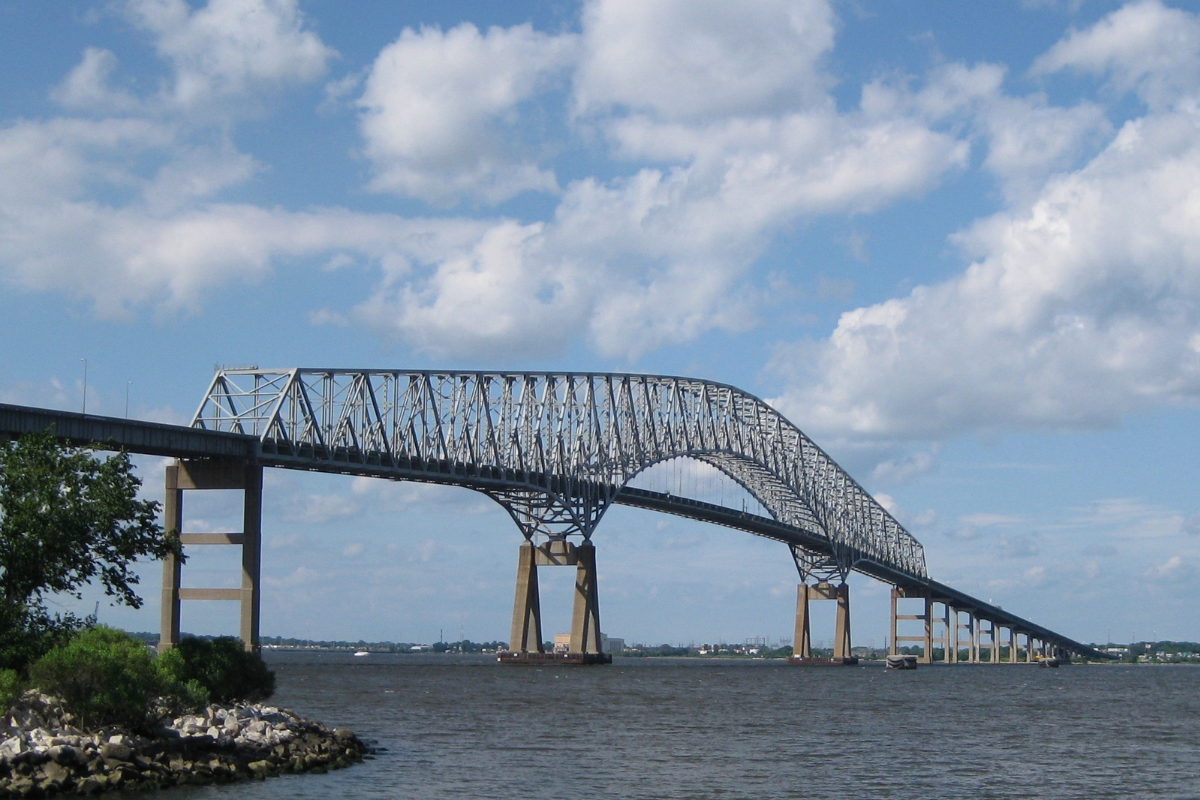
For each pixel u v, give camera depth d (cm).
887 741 7588
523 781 5441
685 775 5759
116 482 6238
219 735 5475
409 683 13500
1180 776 6050
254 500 11962
